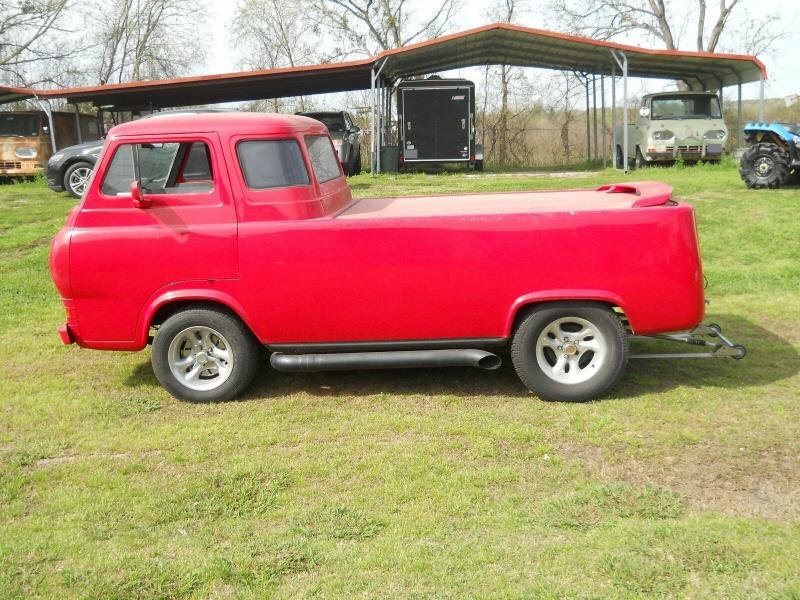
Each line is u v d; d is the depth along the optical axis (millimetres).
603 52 21906
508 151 32469
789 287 8430
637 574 3365
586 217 5234
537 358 5449
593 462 4520
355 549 3660
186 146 5531
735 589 3248
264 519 3996
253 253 5391
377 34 36875
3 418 5504
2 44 35531
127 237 5457
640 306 5277
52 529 3936
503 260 5285
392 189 17266
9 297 9094
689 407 5277
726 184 15742
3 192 18422
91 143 17500
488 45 22781
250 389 5996
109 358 6871
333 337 5492
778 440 4703
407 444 4848
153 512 4074
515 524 3832
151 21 38031
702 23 33531
